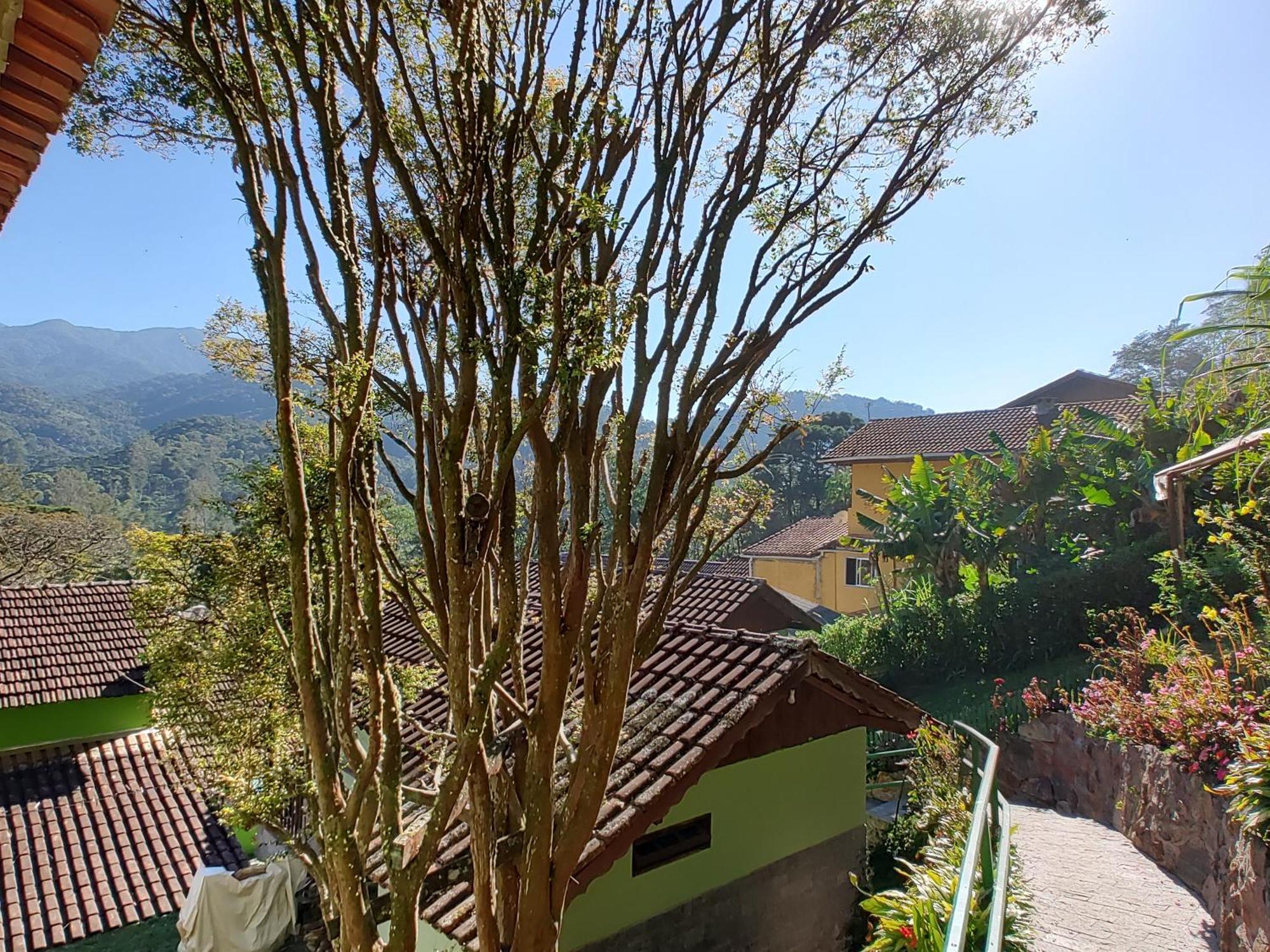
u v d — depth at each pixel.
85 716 10.86
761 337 3.21
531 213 3.30
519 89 2.89
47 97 2.30
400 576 3.53
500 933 3.01
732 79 3.18
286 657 4.02
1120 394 25.59
